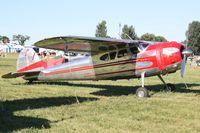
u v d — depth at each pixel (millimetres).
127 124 7961
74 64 13961
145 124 8016
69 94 12945
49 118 8477
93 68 13680
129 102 11062
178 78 22453
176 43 12891
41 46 12375
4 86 14992
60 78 14344
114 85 16719
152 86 16422
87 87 15586
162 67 12789
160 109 9859
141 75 13078
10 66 30938
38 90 13875
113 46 13078
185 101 11492
